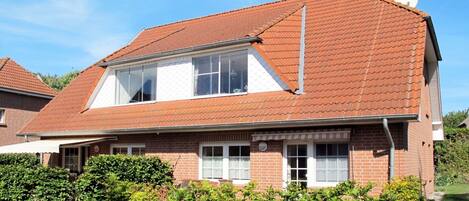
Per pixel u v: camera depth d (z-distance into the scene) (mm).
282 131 20328
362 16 23734
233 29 25531
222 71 23672
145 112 25188
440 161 44312
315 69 21453
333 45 22453
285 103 20469
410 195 14406
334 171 19500
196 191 11773
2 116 39094
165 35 32125
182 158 23469
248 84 22453
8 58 42719
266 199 11086
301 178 20125
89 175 15930
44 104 42750
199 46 23688
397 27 21609
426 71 26766
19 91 39688
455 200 24953
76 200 15953
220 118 21562
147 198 14680
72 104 29547
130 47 31938
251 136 21203
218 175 22484
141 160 22438
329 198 10469
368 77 19609
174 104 24625
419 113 17172
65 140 27359
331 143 19719
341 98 19188
